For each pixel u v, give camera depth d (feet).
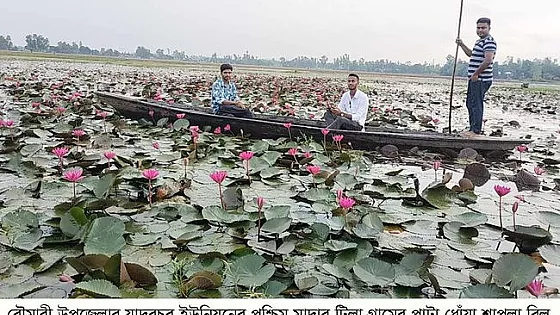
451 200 11.90
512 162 17.78
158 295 6.88
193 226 9.05
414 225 10.01
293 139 19.21
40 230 8.49
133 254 8.14
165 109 21.66
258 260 7.34
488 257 8.41
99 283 6.49
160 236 8.86
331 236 9.08
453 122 33.04
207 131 20.61
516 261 7.26
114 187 11.28
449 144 18.33
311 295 7.00
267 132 19.52
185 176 13.01
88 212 9.55
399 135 18.22
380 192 12.48
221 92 22.09
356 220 9.40
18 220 8.84
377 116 29.37
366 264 7.36
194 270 7.33
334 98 42.75
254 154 16.11
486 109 47.32
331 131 18.47
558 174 16.24
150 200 10.45
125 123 20.97
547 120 37.42
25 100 29.27
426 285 7.39
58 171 13.15
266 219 9.40
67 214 8.64
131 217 9.84
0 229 8.67
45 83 43.57
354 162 15.76
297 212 9.96
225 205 10.46
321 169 14.71
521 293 7.27
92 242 7.84
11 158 13.21
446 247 8.98
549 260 8.02
